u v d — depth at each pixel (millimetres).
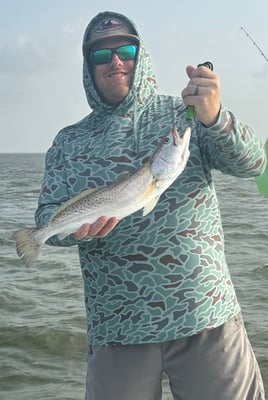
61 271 5738
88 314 1652
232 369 1503
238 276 5207
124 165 1608
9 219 10703
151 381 1549
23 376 3111
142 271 1533
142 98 1685
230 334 1525
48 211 1634
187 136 1441
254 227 8406
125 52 1657
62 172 1688
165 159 1428
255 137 1450
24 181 23922
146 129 1638
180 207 1537
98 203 1500
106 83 1671
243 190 17641
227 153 1420
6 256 6684
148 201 1462
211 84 1331
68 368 3246
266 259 5961
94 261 1600
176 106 1670
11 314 4242
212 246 1558
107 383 1564
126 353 1553
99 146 1666
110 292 1573
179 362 1521
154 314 1521
